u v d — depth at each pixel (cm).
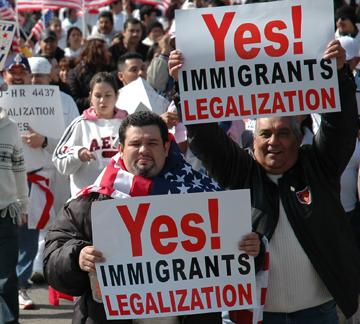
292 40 533
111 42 1797
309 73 534
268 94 536
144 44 1569
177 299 512
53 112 1030
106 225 507
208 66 536
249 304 512
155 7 2102
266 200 559
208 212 509
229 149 571
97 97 929
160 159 529
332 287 551
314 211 552
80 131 934
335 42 531
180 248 510
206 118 539
